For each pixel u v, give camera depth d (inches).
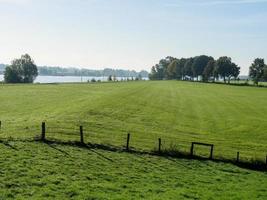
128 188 1123.9
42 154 1371.8
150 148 1742.1
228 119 3078.2
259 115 3388.3
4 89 4719.5
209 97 4928.6
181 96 4894.2
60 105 3117.6
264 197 1200.8
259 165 1637.6
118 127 2272.4
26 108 2871.6
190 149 1788.9
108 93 4628.4
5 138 1574.8
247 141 2257.6
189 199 1090.1
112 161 1418.6
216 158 1690.5
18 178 1075.3
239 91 6274.6
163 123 2669.8
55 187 1043.9
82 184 1099.9
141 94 4768.7
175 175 1352.1
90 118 2487.7
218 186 1272.1
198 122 2859.3
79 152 1476.4
